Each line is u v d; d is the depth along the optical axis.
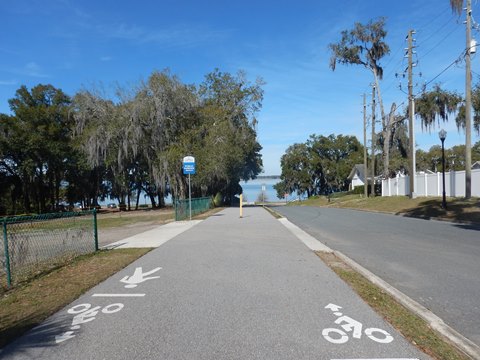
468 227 17.34
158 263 9.47
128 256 10.38
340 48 42.91
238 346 4.49
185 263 9.39
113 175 48.84
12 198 51.59
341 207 40.34
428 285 7.26
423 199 29.38
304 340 4.64
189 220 22.86
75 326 5.22
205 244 12.49
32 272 8.69
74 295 6.68
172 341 4.65
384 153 43.62
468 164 24.86
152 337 4.79
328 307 5.89
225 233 15.51
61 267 9.16
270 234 15.09
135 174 49.12
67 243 10.59
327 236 14.62
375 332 4.87
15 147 42.16
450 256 10.17
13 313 5.79
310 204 57.28
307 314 5.57
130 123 38.44
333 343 4.54
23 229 9.81
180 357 4.22
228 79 44.78
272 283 7.37
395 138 45.09
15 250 8.59
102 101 41.59
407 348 4.38
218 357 4.21
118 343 4.62
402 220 21.92
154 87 37.38
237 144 40.59
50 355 4.32
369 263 9.34
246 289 6.95
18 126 42.53
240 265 9.06
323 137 86.56
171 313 5.69
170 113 37.94
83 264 9.45
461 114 35.19
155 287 7.19
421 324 5.14
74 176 52.12
